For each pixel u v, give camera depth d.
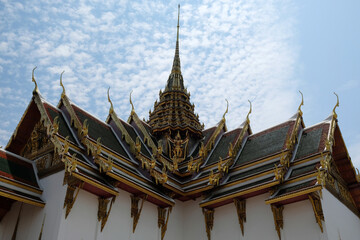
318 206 17.89
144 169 21.83
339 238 18.88
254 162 22.55
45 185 17.97
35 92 20.56
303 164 20.72
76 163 16.97
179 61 38.41
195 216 22.34
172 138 29.92
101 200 17.97
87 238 16.78
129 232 18.88
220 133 28.83
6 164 18.30
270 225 19.16
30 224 17.11
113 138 23.84
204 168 24.77
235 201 20.33
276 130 25.28
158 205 21.22
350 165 24.14
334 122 23.22
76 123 20.33
